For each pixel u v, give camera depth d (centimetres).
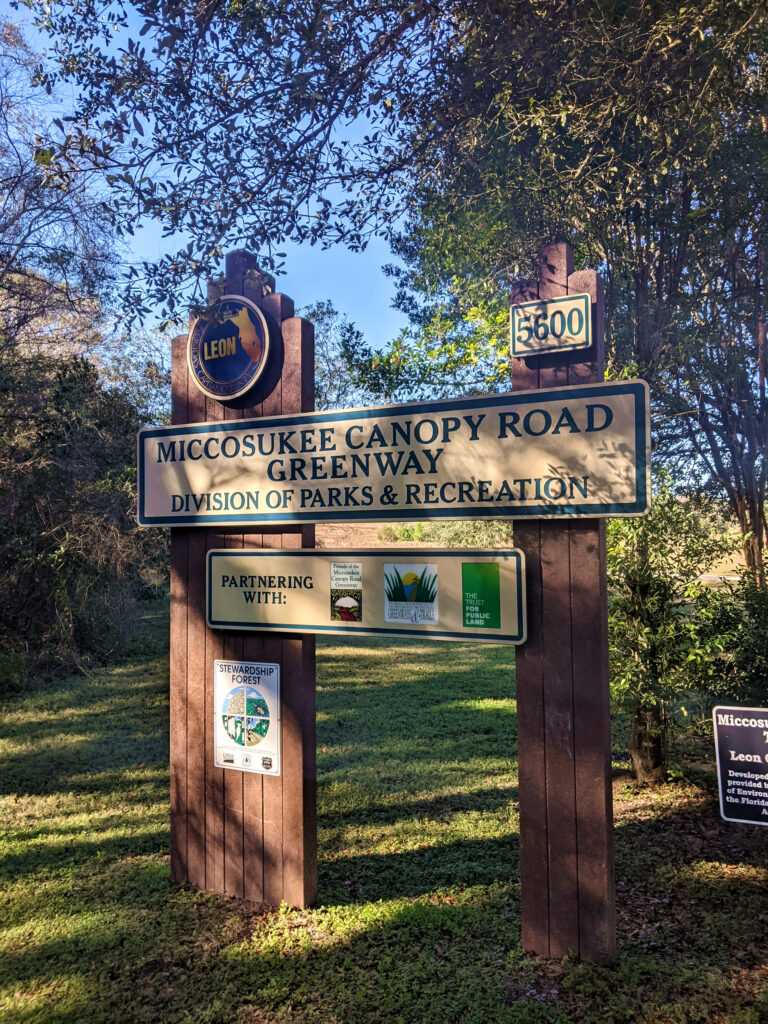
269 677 503
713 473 1016
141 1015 376
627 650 677
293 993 392
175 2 417
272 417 514
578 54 611
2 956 432
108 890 513
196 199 468
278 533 514
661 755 715
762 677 669
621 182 743
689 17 505
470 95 628
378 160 579
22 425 1173
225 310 529
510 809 659
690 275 880
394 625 463
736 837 587
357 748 847
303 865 484
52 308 1155
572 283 432
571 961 410
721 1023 357
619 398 405
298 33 454
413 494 463
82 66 483
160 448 559
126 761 827
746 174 716
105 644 1456
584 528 418
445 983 396
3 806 686
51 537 1216
